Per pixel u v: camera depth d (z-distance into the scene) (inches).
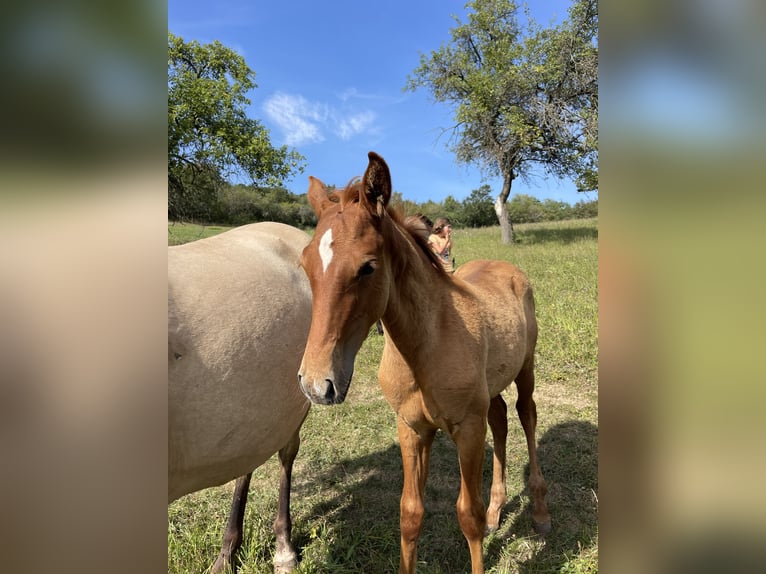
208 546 112.6
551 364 212.5
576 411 176.2
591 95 740.0
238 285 89.0
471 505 93.0
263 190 730.2
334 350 71.6
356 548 115.8
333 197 87.0
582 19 710.5
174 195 639.8
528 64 748.6
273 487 140.8
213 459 81.3
